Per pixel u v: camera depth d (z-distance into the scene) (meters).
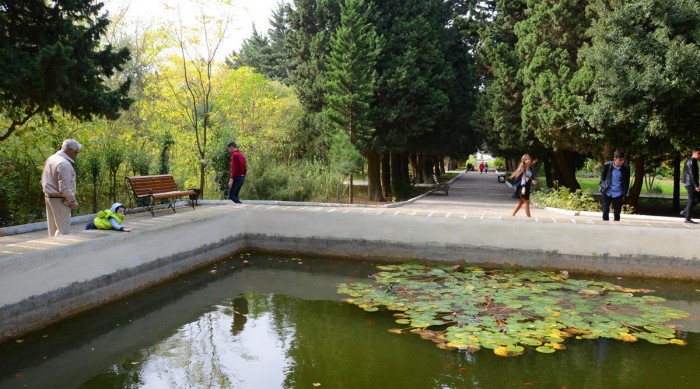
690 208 8.66
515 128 20.05
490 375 4.40
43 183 7.00
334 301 6.70
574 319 5.72
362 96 17.97
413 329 5.51
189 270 8.23
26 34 9.16
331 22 21.08
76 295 6.05
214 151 14.84
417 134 20.09
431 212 9.25
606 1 14.86
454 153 32.81
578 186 21.27
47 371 4.59
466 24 24.30
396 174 25.56
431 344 5.11
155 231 7.44
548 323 5.57
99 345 5.23
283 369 4.59
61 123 11.44
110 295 6.59
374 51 18.80
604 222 8.17
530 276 7.79
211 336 5.47
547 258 8.22
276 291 7.25
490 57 21.06
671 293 7.10
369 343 5.17
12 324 5.23
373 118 19.17
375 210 9.49
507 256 8.40
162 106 19.02
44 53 7.95
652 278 7.79
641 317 5.87
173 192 10.25
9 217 10.62
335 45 18.16
